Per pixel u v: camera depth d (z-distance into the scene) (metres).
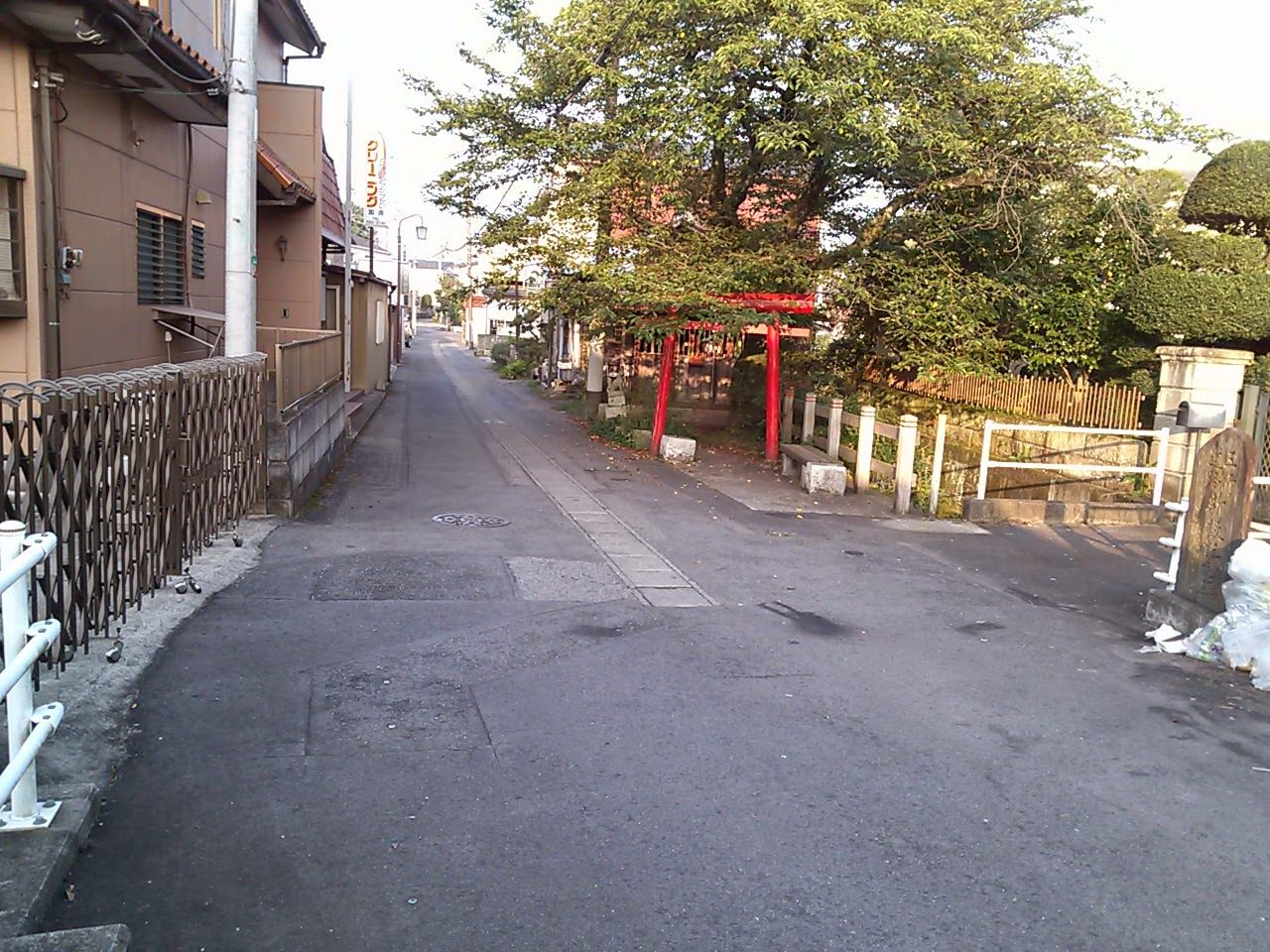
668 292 14.90
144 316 11.54
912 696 5.72
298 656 5.79
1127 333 15.59
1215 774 4.80
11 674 3.05
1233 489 6.66
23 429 4.57
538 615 6.98
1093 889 3.72
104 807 3.93
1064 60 15.34
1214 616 6.69
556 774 4.46
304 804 4.06
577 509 11.60
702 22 14.00
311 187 17.72
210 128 14.20
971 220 15.41
